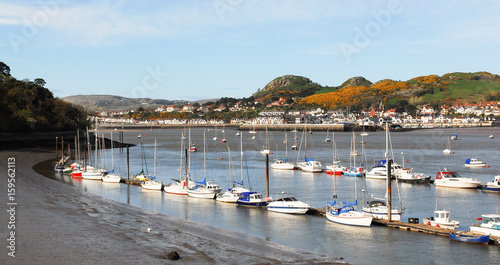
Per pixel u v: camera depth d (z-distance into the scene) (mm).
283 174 84125
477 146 158250
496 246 35781
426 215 48156
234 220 44844
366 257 32906
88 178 75875
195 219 44969
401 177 73125
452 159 110188
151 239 33188
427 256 33312
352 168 85375
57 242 30484
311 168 87812
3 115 140375
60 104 181625
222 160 111750
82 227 35531
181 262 27594
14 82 171250
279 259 30203
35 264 25609
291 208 48219
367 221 42250
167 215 45875
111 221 39188
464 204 53844
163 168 94062
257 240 36344
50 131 162375
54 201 47969
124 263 26641
